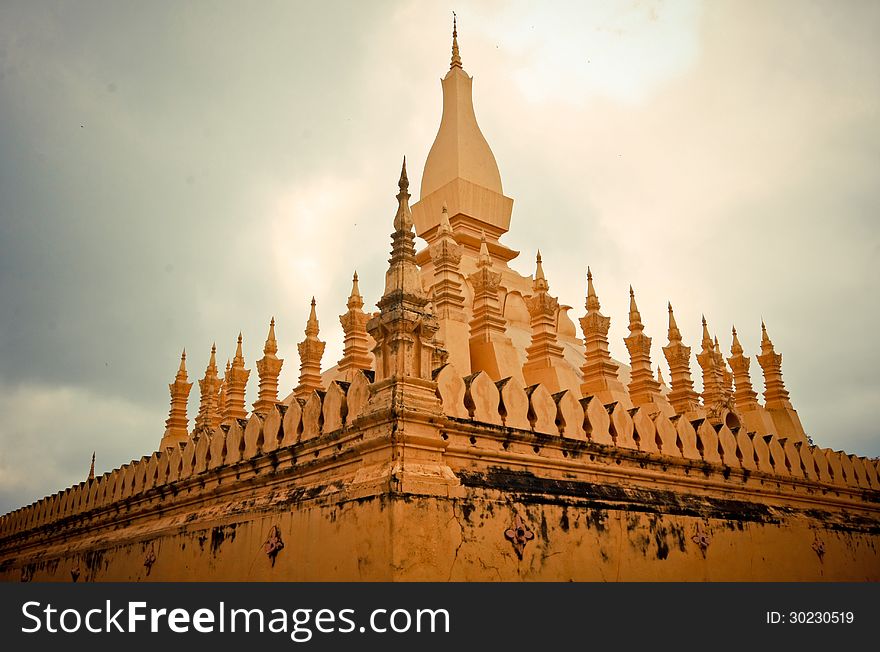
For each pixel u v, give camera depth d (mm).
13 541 21766
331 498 9164
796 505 15141
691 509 12352
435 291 14906
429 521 8391
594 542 10422
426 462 8891
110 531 16125
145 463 15141
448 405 9594
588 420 11492
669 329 19172
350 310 16047
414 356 9344
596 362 16359
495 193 23250
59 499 19219
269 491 11031
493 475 9688
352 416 9789
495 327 14555
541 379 14922
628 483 11758
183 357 22328
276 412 11430
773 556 13539
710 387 19500
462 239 21922
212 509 12242
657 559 11297
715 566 12234
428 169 24031
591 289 17234
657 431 12641
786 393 21750
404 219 10047
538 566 9500
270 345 18656
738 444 14203
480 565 8789
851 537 15688
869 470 17578
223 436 12609
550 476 10523
